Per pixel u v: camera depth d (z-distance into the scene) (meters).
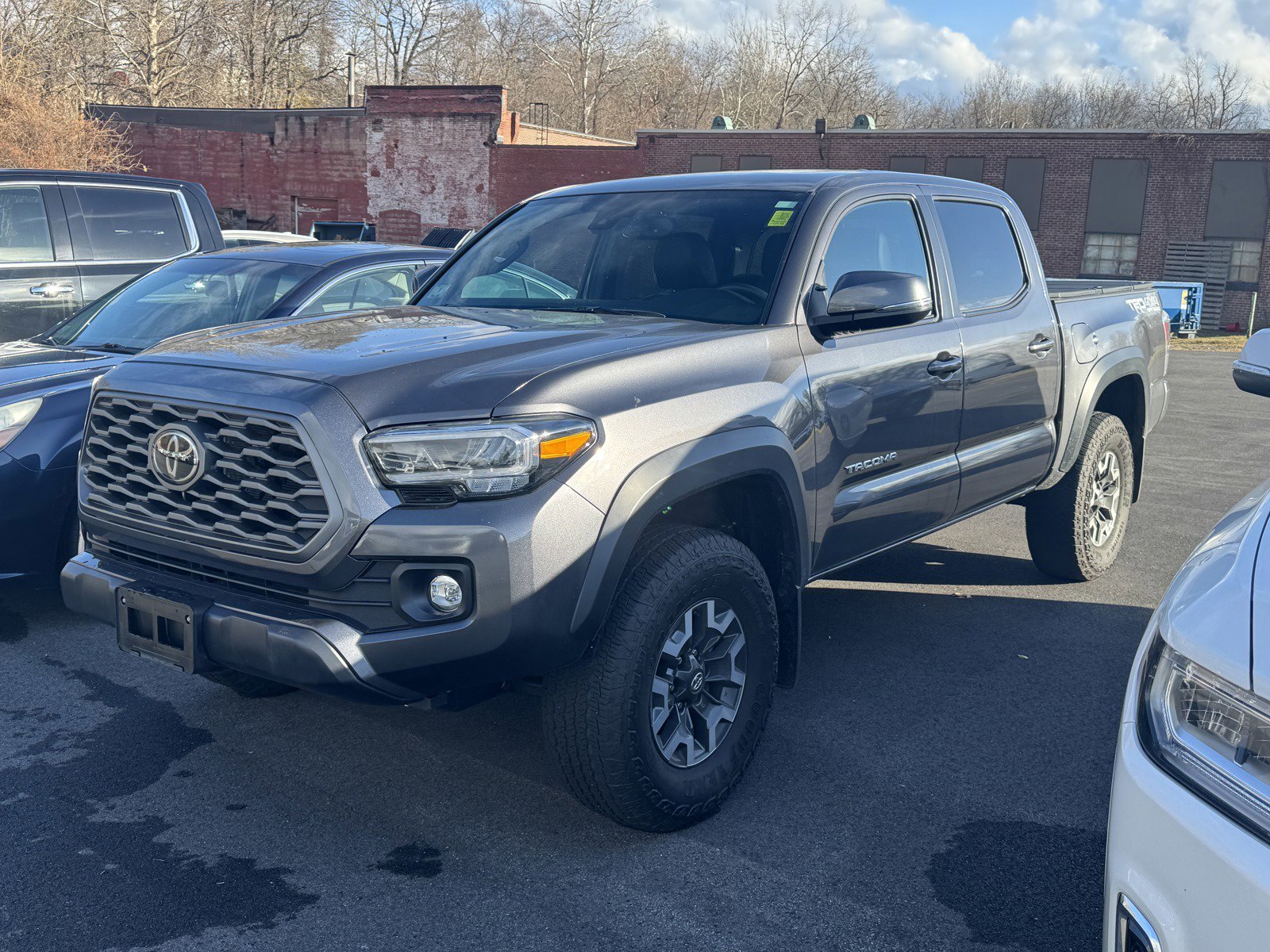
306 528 2.69
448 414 2.68
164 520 2.97
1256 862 1.63
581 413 2.79
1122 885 1.85
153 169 37.28
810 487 3.48
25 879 2.91
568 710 2.90
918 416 3.98
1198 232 30.19
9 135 25.69
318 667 2.65
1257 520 2.18
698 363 3.17
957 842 3.14
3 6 33.78
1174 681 1.90
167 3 45.38
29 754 3.66
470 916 2.76
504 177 34.50
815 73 65.12
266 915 2.76
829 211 3.84
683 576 2.98
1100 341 5.21
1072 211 31.14
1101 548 5.62
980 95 72.25
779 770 3.57
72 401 4.82
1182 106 67.94
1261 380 3.14
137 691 4.20
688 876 2.95
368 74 61.12
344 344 3.12
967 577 5.78
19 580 4.71
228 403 2.81
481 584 2.62
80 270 7.54
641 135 33.59
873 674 4.39
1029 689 4.28
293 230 36.56
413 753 3.69
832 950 2.64
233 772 3.54
